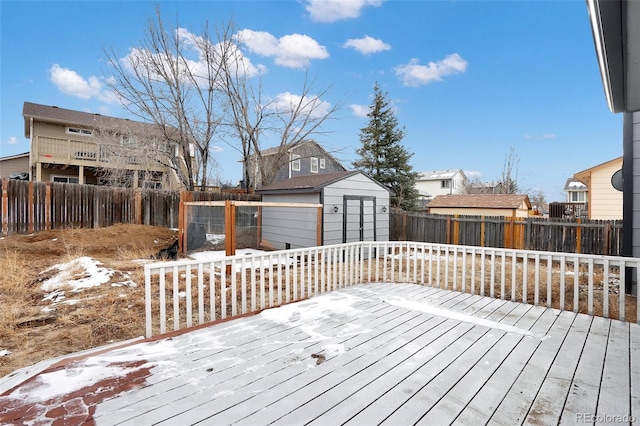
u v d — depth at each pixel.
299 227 8.76
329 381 2.21
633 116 5.16
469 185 29.81
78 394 2.04
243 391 2.08
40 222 9.00
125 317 3.89
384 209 9.66
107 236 9.11
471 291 4.54
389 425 1.76
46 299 4.52
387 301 4.12
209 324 3.30
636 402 1.98
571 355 2.62
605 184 11.18
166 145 13.47
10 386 2.14
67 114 16.09
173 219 11.45
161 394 2.04
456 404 1.95
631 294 5.12
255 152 15.23
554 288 5.60
